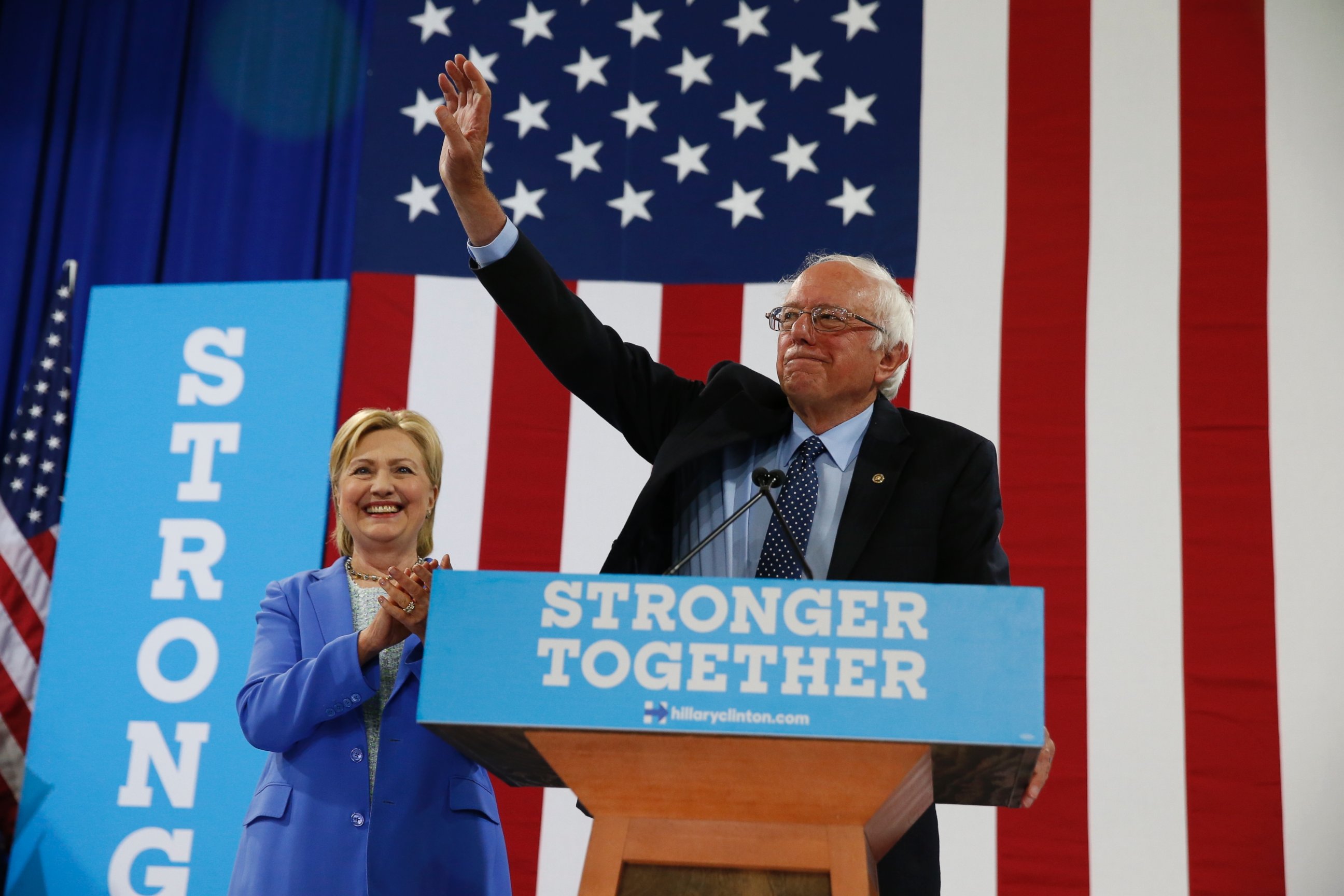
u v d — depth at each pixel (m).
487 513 10.99
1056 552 10.31
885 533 4.57
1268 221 10.77
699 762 3.12
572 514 10.95
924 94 11.57
